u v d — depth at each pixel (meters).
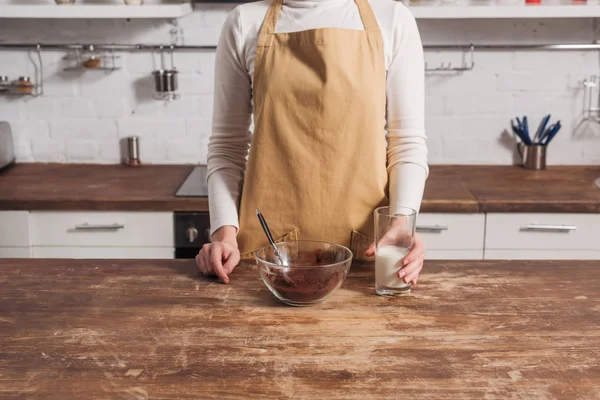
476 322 1.34
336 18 1.78
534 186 2.96
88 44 3.32
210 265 1.58
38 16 2.92
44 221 2.79
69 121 3.40
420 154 1.76
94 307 1.42
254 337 1.28
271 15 1.79
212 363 1.18
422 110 1.80
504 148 3.39
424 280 1.56
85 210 2.77
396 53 1.77
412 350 1.22
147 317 1.37
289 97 1.76
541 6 2.88
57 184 2.99
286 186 1.80
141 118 3.40
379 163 1.79
